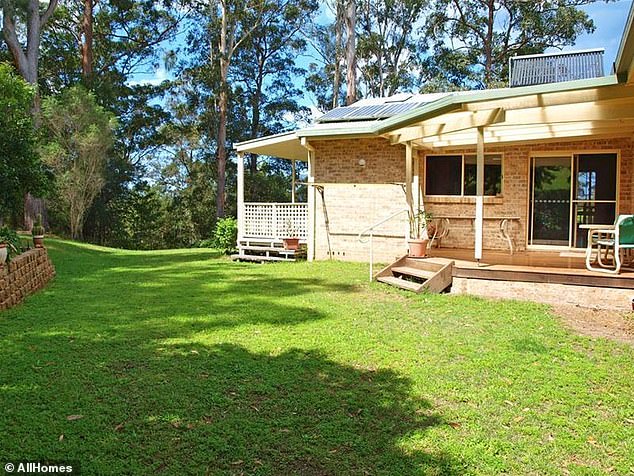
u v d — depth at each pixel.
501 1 29.33
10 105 11.45
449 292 8.71
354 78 27.17
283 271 11.47
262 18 29.97
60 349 5.27
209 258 15.44
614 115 7.71
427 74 32.44
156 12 28.88
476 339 5.77
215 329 6.21
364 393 4.20
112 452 3.19
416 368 4.81
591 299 7.62
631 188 10.76
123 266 13.22
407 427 3.61
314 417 3.73
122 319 6.72
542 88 6.90
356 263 12.42
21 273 8.10
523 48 29.48
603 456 3.26
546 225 11.72
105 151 20.81
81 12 27.66
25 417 3.63
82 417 3.66
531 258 9.88
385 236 12.46
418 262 9.70
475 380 4.52
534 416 3.81
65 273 11.58
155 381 4.39
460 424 3.67
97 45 29.12
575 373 4.69
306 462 3.13
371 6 32.59
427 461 3.15
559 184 11.56
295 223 13.98
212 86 27.81
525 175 11.73
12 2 19.80
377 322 6.60
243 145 14.17
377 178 12.50
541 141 11.02
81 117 19.53
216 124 29.25
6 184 11.11
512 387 4.36
